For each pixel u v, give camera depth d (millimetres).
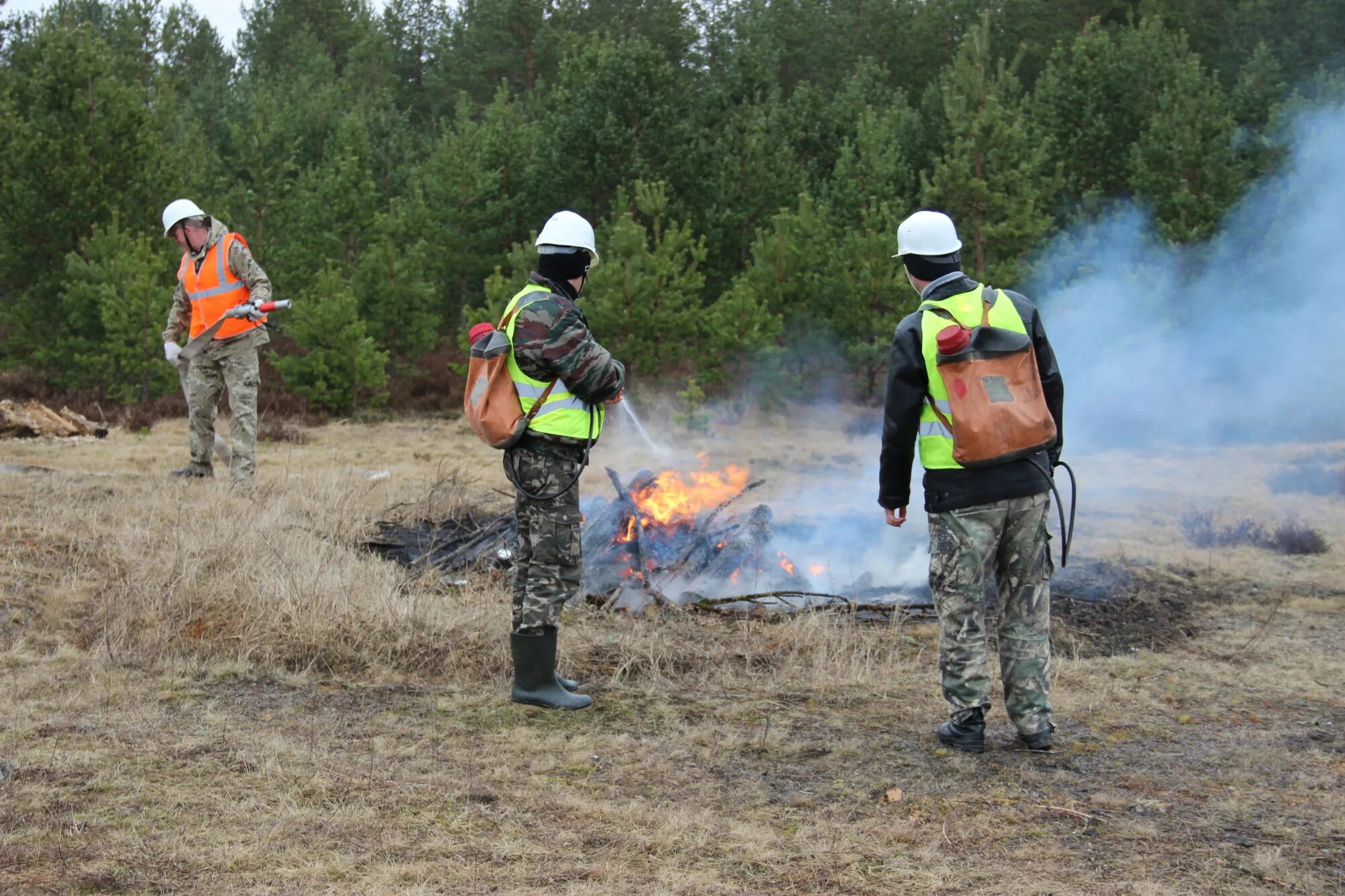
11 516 6598
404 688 4574
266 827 3166
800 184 18484
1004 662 4047
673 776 3707
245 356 7988
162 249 15781
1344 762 3928
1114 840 3244
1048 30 29016
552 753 3877
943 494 3926
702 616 5746
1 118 15234
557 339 4176
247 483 7859
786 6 31297
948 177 14734
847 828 3295
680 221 17609
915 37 30438
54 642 4836
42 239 15211
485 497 8258
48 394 14469
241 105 27516
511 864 3002
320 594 5211
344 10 43469
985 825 3336
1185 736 4211
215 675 4562
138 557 5828
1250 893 2914
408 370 17219
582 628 5328
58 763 3564
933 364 3900
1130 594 6496
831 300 15570
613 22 35469
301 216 18750
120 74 24172
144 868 2893
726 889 2891
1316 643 5625
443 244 19094
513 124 21719
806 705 4508
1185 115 16094
